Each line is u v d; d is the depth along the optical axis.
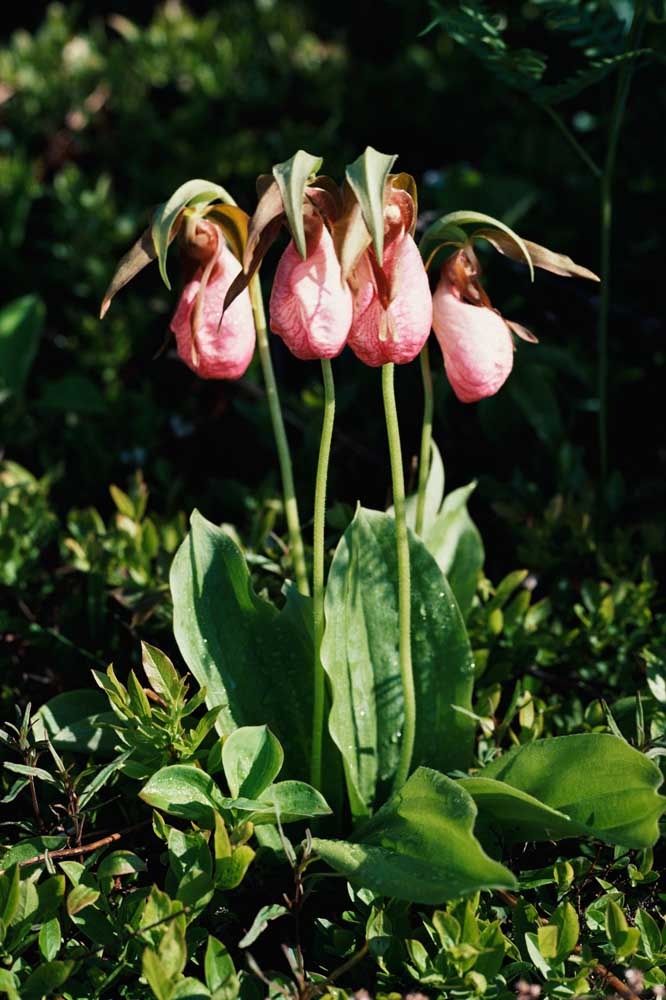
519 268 1.68
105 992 1.17
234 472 1.62
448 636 1.24
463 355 1.19
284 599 1.34
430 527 1.31
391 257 1.13
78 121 2.26
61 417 1.66
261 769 1.19
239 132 2.22
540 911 1.21
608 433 1.63
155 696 1.21
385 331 1.14
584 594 1.37
